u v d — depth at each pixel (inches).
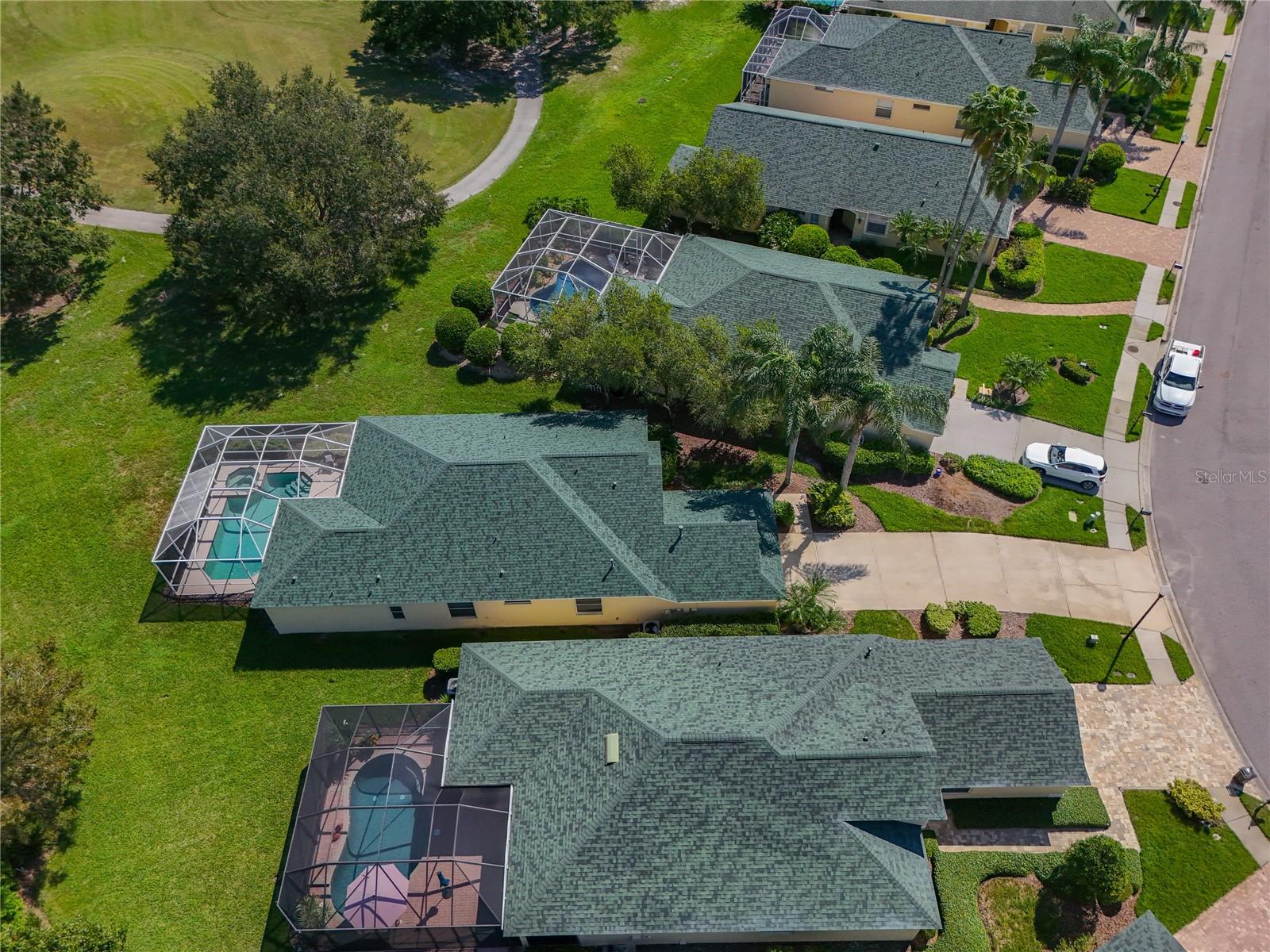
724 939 1061.8
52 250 1943.9
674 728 1103.6
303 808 1118.4
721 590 1390.3
